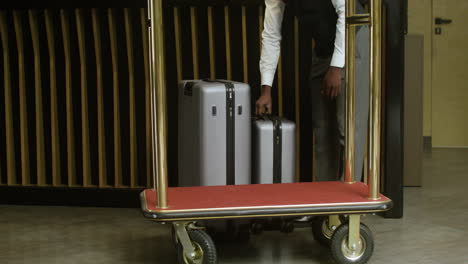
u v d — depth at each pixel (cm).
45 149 371
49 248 284
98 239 298
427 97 614
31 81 367
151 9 219
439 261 261
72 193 363
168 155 363
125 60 360
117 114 362
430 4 605
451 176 458
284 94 355
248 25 352
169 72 357
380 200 243
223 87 280
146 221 332
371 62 239
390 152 329
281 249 281
